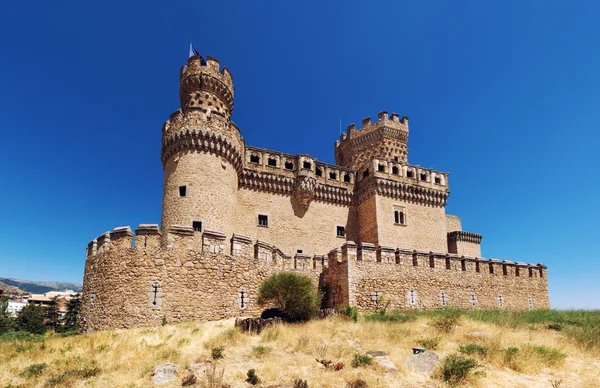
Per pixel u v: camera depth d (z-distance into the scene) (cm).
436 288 2977
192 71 3869
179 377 1335
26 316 4003
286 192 3991
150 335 1872
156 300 2153
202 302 2259
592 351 1711
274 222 3834
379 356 1524
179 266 2259
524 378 1359
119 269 2217
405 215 4212
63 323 4441
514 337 1855
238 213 3691
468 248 4938
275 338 1767
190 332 1889
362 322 2211
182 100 4009
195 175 3244
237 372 1366
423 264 2986
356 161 5288
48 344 1800
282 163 4047
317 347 1625
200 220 3131
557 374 1412
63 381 1295
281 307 2306
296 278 2316
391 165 4338
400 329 1967
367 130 5328
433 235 4312
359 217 4309
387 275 2777
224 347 1639
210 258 2359
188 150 3316
